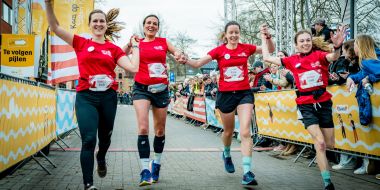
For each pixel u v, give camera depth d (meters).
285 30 14.63
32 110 5.23
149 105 4.73
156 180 4.90
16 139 4.50
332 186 4.12
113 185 4.64
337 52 4.21
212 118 12.35
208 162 6.42
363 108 4.90
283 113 7.19
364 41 4.87
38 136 5.62
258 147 8.30
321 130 4.49
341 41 4.16
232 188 4.53
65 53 8.37
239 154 7.38
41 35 9.31
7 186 4.48
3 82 4.01
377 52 4.96
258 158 6.96
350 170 5.73
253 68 9.23
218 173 5.46
